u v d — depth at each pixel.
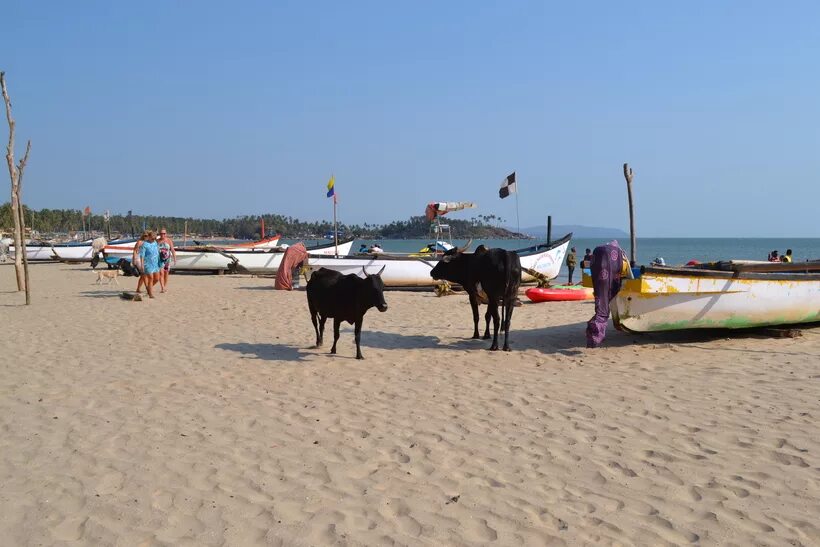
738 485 5.30
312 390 8.50
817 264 13.20
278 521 4.80
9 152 18.72
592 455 6.04
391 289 23.58
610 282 10.78
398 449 6.27
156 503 5.12
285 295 20.55
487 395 8.19
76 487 5.43
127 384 8.78
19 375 9.28
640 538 4.49
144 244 19.20
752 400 7.65
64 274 32.81
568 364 9.95
